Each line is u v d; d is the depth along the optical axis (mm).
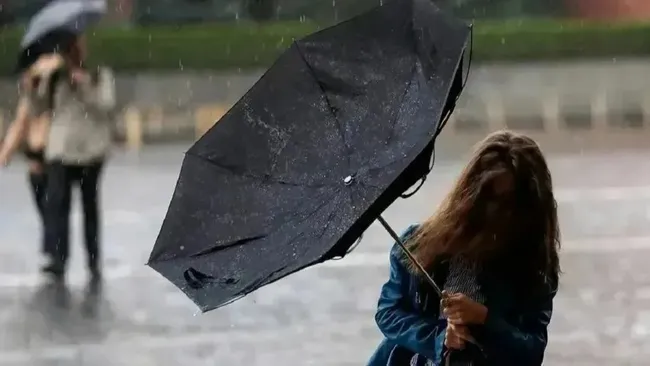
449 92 3922
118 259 15414
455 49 4051
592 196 20328
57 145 13375
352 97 4383
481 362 4480
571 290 13289
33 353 11109
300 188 4266
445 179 22047
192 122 31625
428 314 4660
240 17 38125
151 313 12500
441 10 4355
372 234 16625
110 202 20609
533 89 35000
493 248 4520
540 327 4617
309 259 3916
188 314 12398
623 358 10500
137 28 36500
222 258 4223
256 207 4297
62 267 13781
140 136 30578
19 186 22594
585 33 35844
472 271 4555
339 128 4320
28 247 16469
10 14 36438
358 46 4461
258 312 12430
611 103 34812
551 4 39406
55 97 13305
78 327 12016
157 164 26219
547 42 35656
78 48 13406
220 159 4461
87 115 13422
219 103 34219
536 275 4543
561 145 28562
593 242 16188
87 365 10664
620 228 17250
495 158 4527
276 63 4547
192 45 35156
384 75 4344
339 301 12898
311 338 11383
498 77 35156
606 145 28359
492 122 33719
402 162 3902
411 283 4695
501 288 4539
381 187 3908
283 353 10867
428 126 3930
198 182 4441
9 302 13094
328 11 38344
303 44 4547
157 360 10734
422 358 4781
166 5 37656
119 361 10766
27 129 13492
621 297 12922
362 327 11781
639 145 28250
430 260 4629
